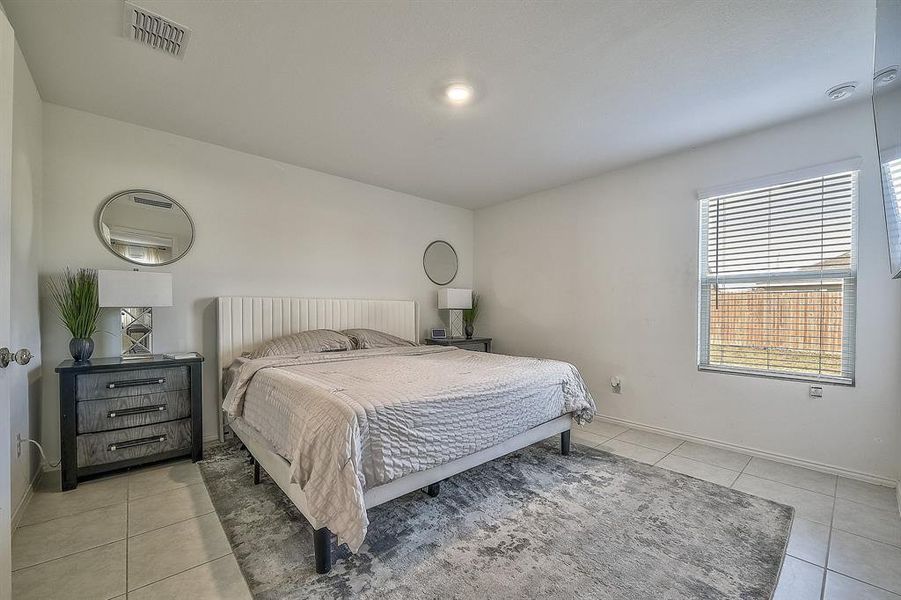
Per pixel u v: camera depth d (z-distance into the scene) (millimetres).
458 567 1609
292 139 3029
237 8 1685
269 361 2645
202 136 2986
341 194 3908
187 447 2650
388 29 1812
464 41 1896
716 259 3090
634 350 3531
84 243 2617
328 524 1471
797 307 2707
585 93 2352
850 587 1503
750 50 1945
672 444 3109
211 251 3135
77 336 2420
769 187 2811
